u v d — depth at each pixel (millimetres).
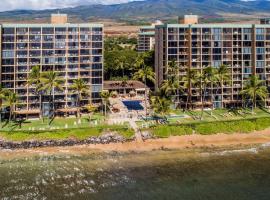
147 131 131750
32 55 150000
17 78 148750
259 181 95562
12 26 146500
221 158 114688
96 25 155625
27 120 145250
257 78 155625
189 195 86938
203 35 165375
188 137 131875
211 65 167000
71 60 154500
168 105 137875
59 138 126188
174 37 164250
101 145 125250
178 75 164250
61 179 96938
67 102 154250
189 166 107312
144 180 96438
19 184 93125
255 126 142125
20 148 122500
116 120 144125
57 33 151750
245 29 168750
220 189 90375
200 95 163250
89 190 89812
